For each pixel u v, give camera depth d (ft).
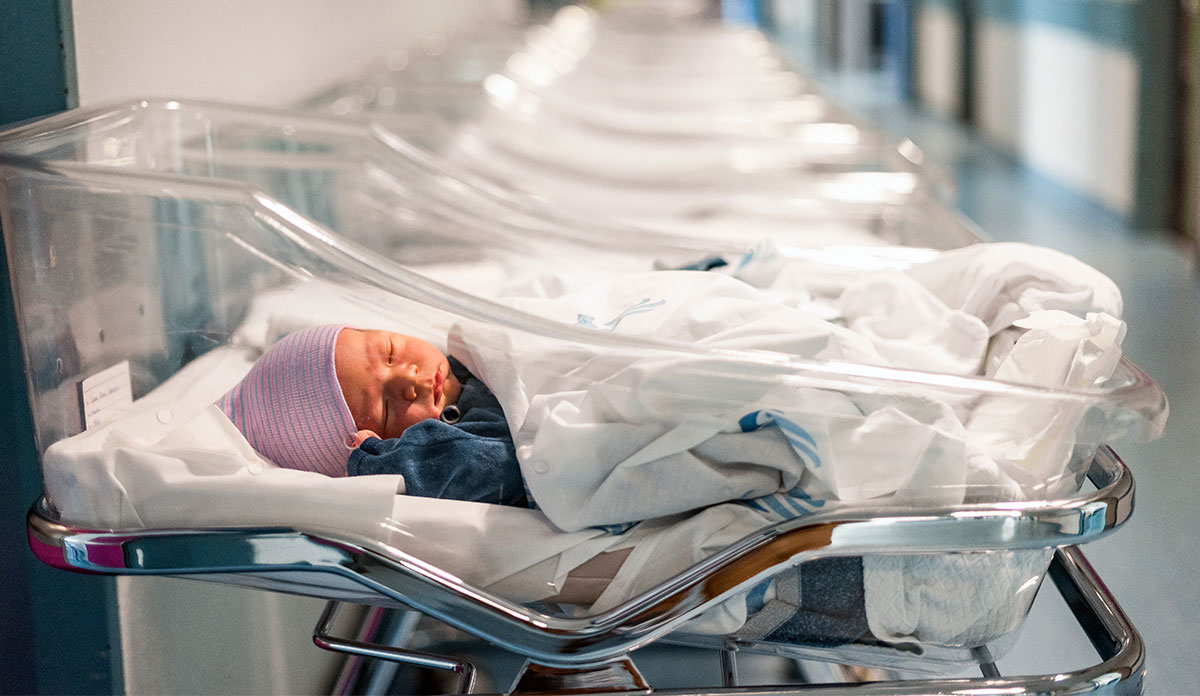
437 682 5.43
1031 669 5.23
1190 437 7.68
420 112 7.61
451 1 14.99
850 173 6.75
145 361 3.31
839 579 2.85
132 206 3.13
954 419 2.81
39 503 3.09
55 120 3.40
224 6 6.03
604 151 7.40
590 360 2.91
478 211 5.00
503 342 3.01
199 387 3.30
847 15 29.37
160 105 4.06
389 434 3.33
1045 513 2.72
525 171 6.81
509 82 8.34
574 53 12.26
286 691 5.41
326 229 3.16
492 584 2.91
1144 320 9.96
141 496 2.93
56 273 3.13
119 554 2.87
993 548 2.71
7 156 3.03
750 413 2.83
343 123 5.02
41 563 3.86
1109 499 2.78
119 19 4.50
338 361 3.26
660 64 12.21
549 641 2.73
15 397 3.75
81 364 3.23
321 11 8.38
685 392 2.80
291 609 5.47
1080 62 14.90
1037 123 16.89
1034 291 3.44
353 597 3.07
